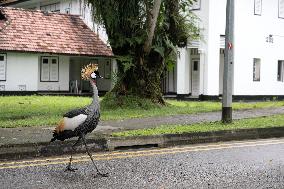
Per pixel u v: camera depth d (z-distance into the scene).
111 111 18.42
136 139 11.77
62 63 33.22
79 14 35.28
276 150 11.37
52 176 8.30
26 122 14.34
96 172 8.66
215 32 28.89
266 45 31.67
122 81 20.02
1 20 31.72
